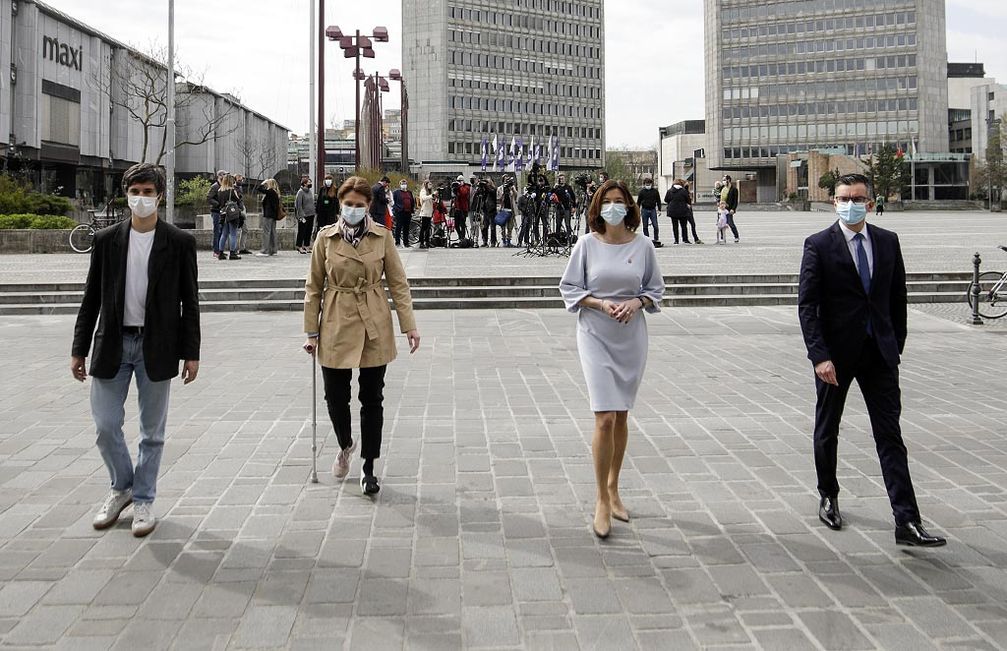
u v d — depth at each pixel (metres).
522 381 8.81
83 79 62.44
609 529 4.49
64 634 3.41
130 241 4.49
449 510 4.91
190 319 4.58
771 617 3.54
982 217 54.72
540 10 137.12
